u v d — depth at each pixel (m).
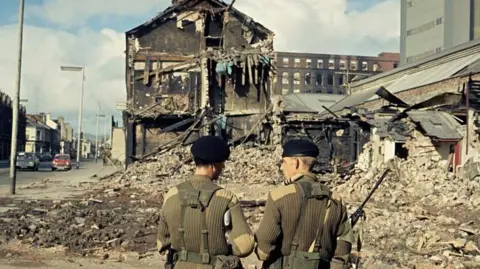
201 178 3.99
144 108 42.16
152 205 19.56
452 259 10.62
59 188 27.25
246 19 44.06
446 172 25.58
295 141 4.27
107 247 11.87
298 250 3.98
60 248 11.51
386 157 31.83
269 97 42.38
